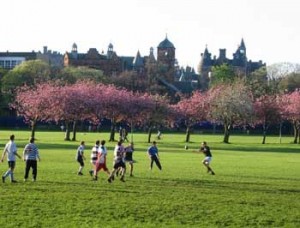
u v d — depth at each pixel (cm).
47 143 9250
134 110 12050
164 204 2875
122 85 19888
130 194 3203
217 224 2431
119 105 11719
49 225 2305
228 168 5288
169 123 13312
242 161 6338
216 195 3266
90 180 3894
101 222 2391
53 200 2898
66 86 11988
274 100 13062
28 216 2469
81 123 16912
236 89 12538
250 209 2808
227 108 11762
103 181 3853
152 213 2628
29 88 13338
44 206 2719
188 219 2520
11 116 17512
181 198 3095
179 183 3847
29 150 3675
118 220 2447
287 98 13362
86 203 2833
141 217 2534
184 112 12962
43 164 5141
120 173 4359
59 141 10094
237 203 2983
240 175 4588
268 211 2770
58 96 11169
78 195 3098
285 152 8656
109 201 2917
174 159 6350
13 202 2800
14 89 15488
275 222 2506
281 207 2902
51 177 4009
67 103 11038
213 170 4994
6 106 15175
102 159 3922
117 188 3469
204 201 3014
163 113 12500
